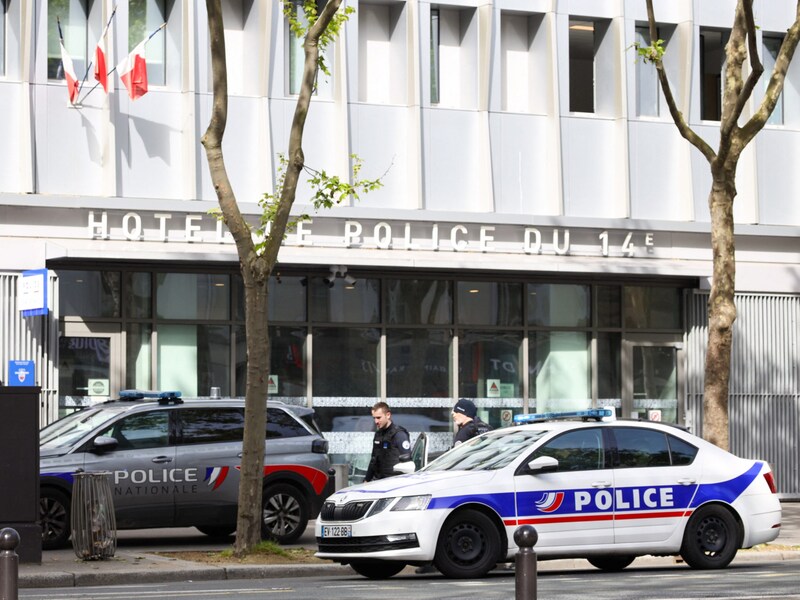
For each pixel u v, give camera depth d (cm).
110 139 2414
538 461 1495
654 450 1565
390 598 1212
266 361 1730
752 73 1866
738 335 2847
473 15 2666
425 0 2619
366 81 2633
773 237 2878
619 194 2736
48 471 1816
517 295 2702
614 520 1522
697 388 2803
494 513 1480
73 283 2408
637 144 2759
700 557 1560
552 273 2667
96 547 1650
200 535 2136
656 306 2800
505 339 2688
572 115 2716
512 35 2742
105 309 2427
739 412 2838
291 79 2572
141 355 2447
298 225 2505
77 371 2405
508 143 2672
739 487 1587
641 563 1770
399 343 2611
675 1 2811
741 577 1437
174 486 1886
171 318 2464
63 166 2403
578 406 2725
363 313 2592
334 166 2561
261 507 1739
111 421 1889
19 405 1608
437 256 2584
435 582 1421
